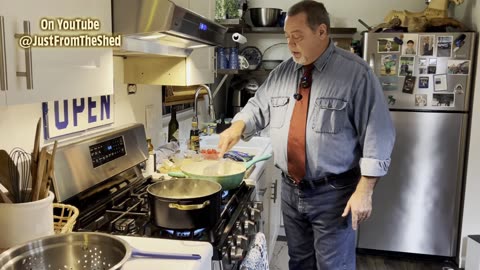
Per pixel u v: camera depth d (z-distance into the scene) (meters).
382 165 1.79
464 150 3.10
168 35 1.52
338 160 1.86
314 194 1.93
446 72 3.00
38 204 1.06
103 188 1.64
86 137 1.68
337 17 3.78
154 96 2.50
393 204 3.22
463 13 3.28
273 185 3.07
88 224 1.35
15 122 1.36
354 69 1.81
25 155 1.37
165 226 1.29
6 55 0.87
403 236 3.26
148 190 1.39
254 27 3.62
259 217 1.77
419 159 3.13
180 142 2.89
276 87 2.03
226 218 1.45
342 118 1.82
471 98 3.03
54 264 1.02
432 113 3.06
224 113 4.03
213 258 1.21
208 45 1.96
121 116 2.07
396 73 3.06
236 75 3.92
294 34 1.79
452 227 3.17
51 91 1.03
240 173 1.74
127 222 1.35
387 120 1.81
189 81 2.06
